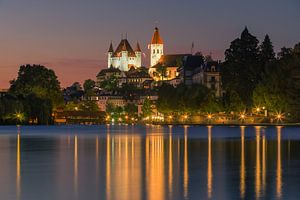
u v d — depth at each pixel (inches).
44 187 2682.1
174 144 5679.1
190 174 3083.2
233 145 5359.3
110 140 6697.8
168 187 2647.6
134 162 3750.0
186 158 4003.4
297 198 2362.2
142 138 7204.7
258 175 3006.9
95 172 3208.7
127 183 2775.6
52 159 4003.4
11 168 3440.0
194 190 2561.5
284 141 5949.8
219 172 3154.5
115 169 3346.5
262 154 4276.6
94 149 5019.7
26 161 3860.7
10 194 2512.3
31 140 6756.9
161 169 3326.8
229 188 2598.4
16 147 5349.4
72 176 3048.7
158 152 4603.8
